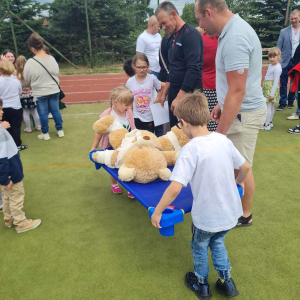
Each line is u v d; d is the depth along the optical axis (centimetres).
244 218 275
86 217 303
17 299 207
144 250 252
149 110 421
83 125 625
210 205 176
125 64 456
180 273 226
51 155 468
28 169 418
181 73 348
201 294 203
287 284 212
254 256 239
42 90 509
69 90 1106
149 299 203
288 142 491
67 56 1898
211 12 224
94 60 1875
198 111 180
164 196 176
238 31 215
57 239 270
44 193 353
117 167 285
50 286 217
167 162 281
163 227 198
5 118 467
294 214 295
